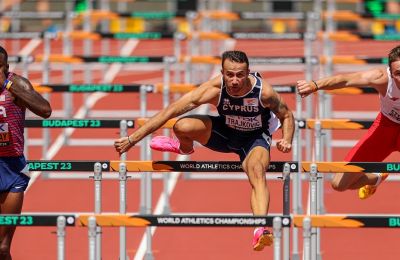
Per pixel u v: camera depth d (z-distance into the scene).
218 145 26.61
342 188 29.22
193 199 39.19
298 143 31.73
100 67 58.44
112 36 47.72
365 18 53.97
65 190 40.41
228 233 35.28
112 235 34.88
